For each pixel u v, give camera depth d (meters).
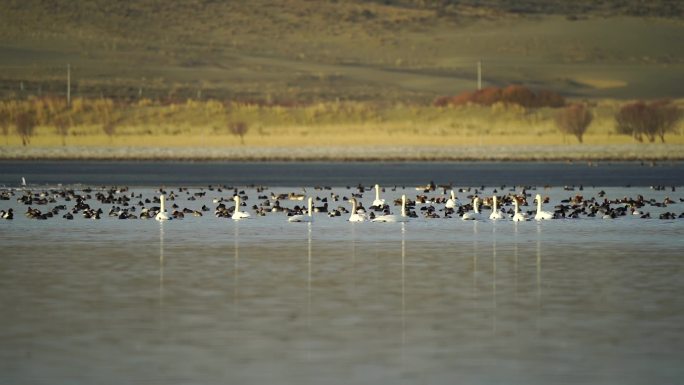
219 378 25.38
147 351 27.86
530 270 41.34
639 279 39.06
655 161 124.38
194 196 79.62
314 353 27.66
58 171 111.75
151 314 32.38
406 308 33.38
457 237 52.53
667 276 39.78
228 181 99.56
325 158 129.12
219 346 28.41
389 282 38.38
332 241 50.84
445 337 29.39
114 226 57.91
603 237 52.47
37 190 87.12
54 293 35.97
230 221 60.81
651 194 83.31
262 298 35.06
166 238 52.06
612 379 25.30
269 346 28.38
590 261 43.84
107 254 46.06
